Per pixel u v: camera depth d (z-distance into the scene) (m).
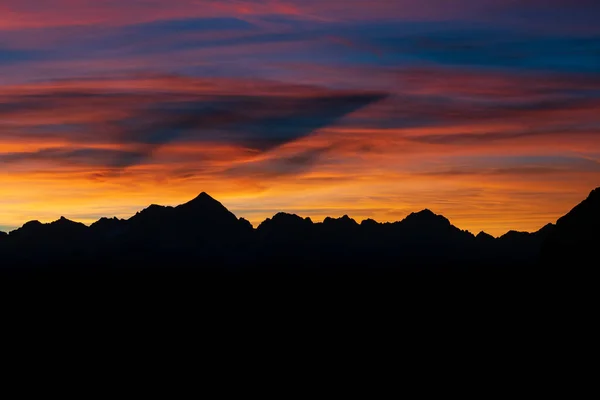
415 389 91.31
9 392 93.31
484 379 91.69
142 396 91.88
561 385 86.75
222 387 95.38
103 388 93.50
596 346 94.19
